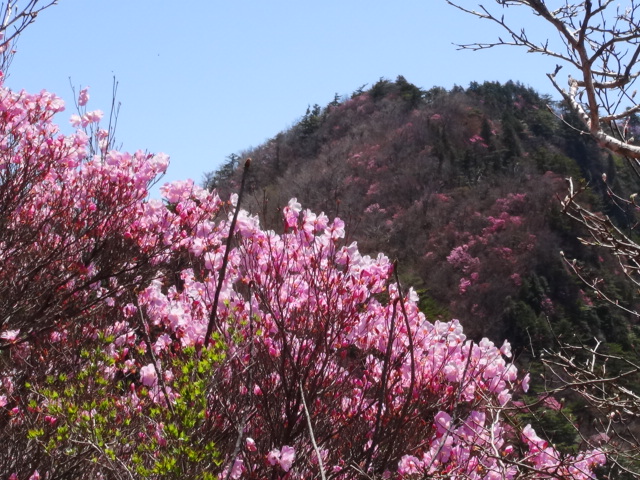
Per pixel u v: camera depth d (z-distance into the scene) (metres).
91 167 5.77
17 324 5.02
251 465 3.67
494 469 3.61
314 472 3.80
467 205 56.31
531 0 3.57
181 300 4.82
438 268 49.50
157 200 5.70
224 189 71.56
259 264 4.22
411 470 3.61
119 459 2.92
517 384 4.27
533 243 47.66
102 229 5.52
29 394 4.00
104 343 3.45
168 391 4.01
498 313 42.97
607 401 4.50
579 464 3.94
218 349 3.25
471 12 4.11
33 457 3.54
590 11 3.43
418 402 4.03
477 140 70.12
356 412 4.08
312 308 4.16
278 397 3.90
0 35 4.13
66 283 5.23
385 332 4.27
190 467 2.84
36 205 5.71
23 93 5.66
